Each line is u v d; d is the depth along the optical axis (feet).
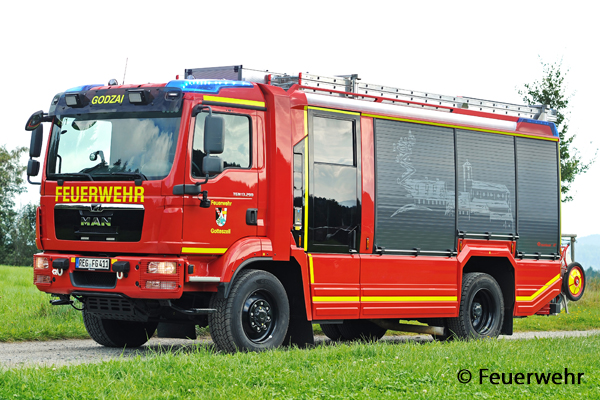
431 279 40.37
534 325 57.21
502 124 45.19
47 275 33.27
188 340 41.93
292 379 23.62
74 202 32.65
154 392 21.77
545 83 76.18
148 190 31.01
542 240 46.78
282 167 33.86
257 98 33.76
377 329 46.85
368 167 38.04
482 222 43.50
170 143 31.22
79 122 33.32
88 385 22.00
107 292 31.76
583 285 50.44
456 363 28.09
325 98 36.58
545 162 47.42
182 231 30.81
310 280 34.83
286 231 33.88
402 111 39.99
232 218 32.32
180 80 32.19
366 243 37.63
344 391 22.52
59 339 39.86
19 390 21.18
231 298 32.04
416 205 40.14
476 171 43.42
